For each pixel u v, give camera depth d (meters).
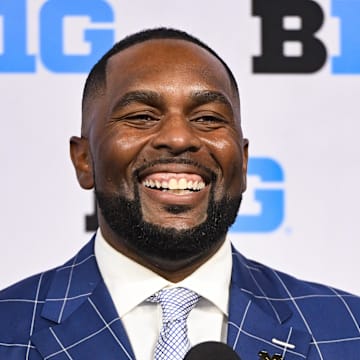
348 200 8.18
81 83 8.17
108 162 5.17
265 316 5.34
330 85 8.22
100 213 5.40
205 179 5.15
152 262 5.26
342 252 8.20
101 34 8.17
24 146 8.13
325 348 5.31
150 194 5.10
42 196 8.13
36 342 5.17
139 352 5.18
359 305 5.59
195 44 5.41
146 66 5.21
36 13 8.17
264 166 8.22
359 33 8.22
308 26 8.21
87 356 5.11
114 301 5.29
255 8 8.21
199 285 5.29
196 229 5.07
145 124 5.16
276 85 8.20
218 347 4.64
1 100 8.12
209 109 5.18
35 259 8.12
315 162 8.21
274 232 8.21
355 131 8.22
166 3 8.17
